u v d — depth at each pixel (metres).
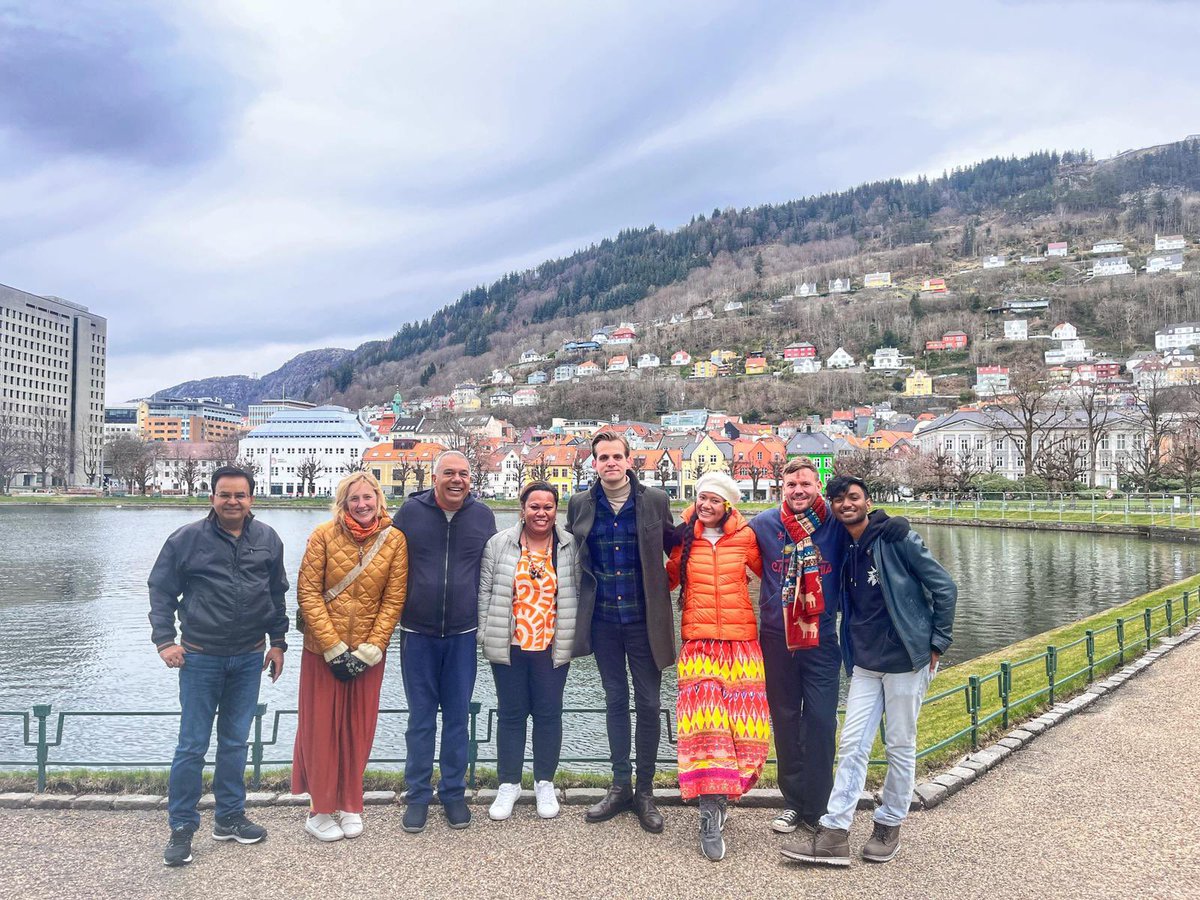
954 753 8.88
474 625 7.02
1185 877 5.95
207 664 6.31
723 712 6.54
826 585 6.68
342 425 166.38
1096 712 10.92
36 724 17.14
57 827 6.79
